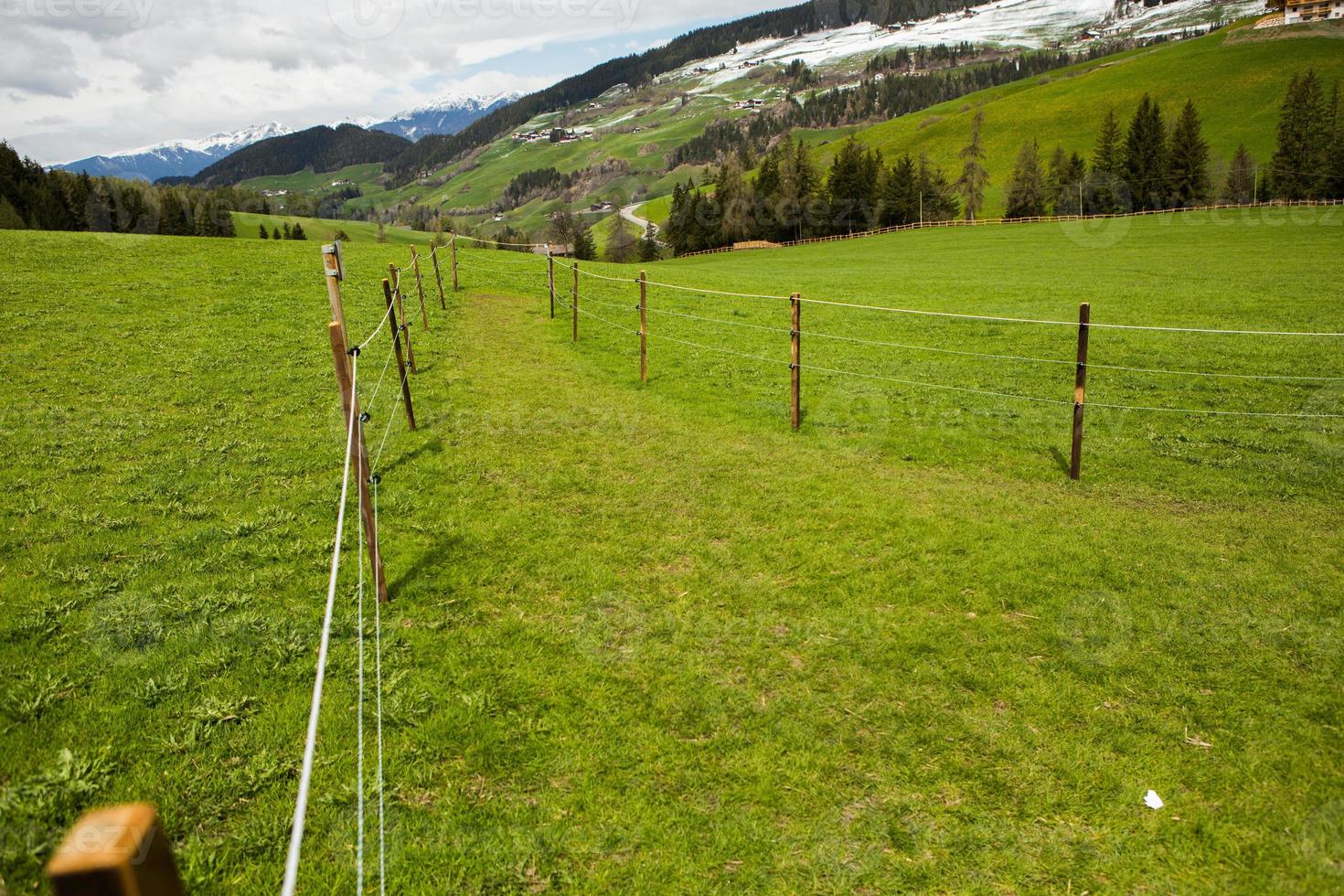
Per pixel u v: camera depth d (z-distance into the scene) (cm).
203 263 3080
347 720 573
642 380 1689
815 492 1081
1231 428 1346
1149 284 3456
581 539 909
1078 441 1123
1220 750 570
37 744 524
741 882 464
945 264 5212
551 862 471
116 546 823
